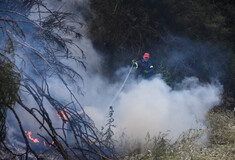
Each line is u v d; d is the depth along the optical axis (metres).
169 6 18.47
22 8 9.29
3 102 6.41
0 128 6.55
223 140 9.70
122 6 18.28
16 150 7.72
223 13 20.61
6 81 6.49
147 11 18.75
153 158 8.01
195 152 8.20
